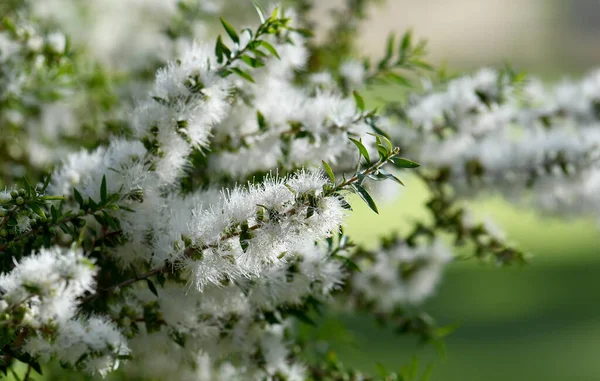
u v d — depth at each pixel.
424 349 1.91
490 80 0.84
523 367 1.88
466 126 0.84
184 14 0.91
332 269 0.71
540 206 0.89
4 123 0.88
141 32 1.02
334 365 0.81
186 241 0.67
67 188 0.72
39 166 0.89
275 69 0.76
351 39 0.99
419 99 0.86
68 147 0.90
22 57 0.83
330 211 0.65
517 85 0.85
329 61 0.92
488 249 0.86
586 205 0.88
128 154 0.71
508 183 0.86
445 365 1.85
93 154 0.74
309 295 0.73
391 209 2.71
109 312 0.70
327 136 0.74
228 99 0.74
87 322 0.67
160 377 0.75
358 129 0.74
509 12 5.59
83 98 0.93
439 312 2.23
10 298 0.64
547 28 5.73
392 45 0.84
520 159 0.86
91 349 0.66
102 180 0.68
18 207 0.68
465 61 5.23
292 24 0.77
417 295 0.87
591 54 5.76
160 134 0.70
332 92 0.83
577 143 0.85
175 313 0.71
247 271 0.67
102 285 0.72
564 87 0.90
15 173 0.88
